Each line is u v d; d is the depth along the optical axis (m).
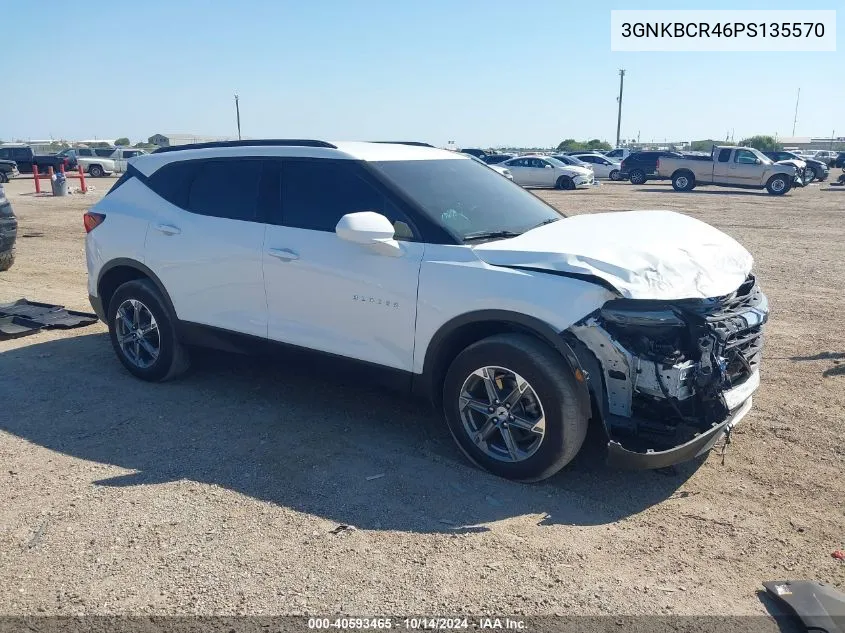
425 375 4.41
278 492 4.08
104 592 3.20
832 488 4.17
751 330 4.22
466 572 3.36
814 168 39.69
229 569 3.37
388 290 4.44
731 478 4.29
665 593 3.23
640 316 3.77
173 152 5.77
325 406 5.36
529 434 4.14
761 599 3.20
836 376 6.02
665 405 3.90
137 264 5.71
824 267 11.17
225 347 5.37
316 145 5.00
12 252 10.16
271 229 4.99
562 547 3.57
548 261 3.96
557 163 33.62
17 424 5.00
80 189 28.78
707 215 19.50
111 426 4.98
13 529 3.68
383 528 3.72
